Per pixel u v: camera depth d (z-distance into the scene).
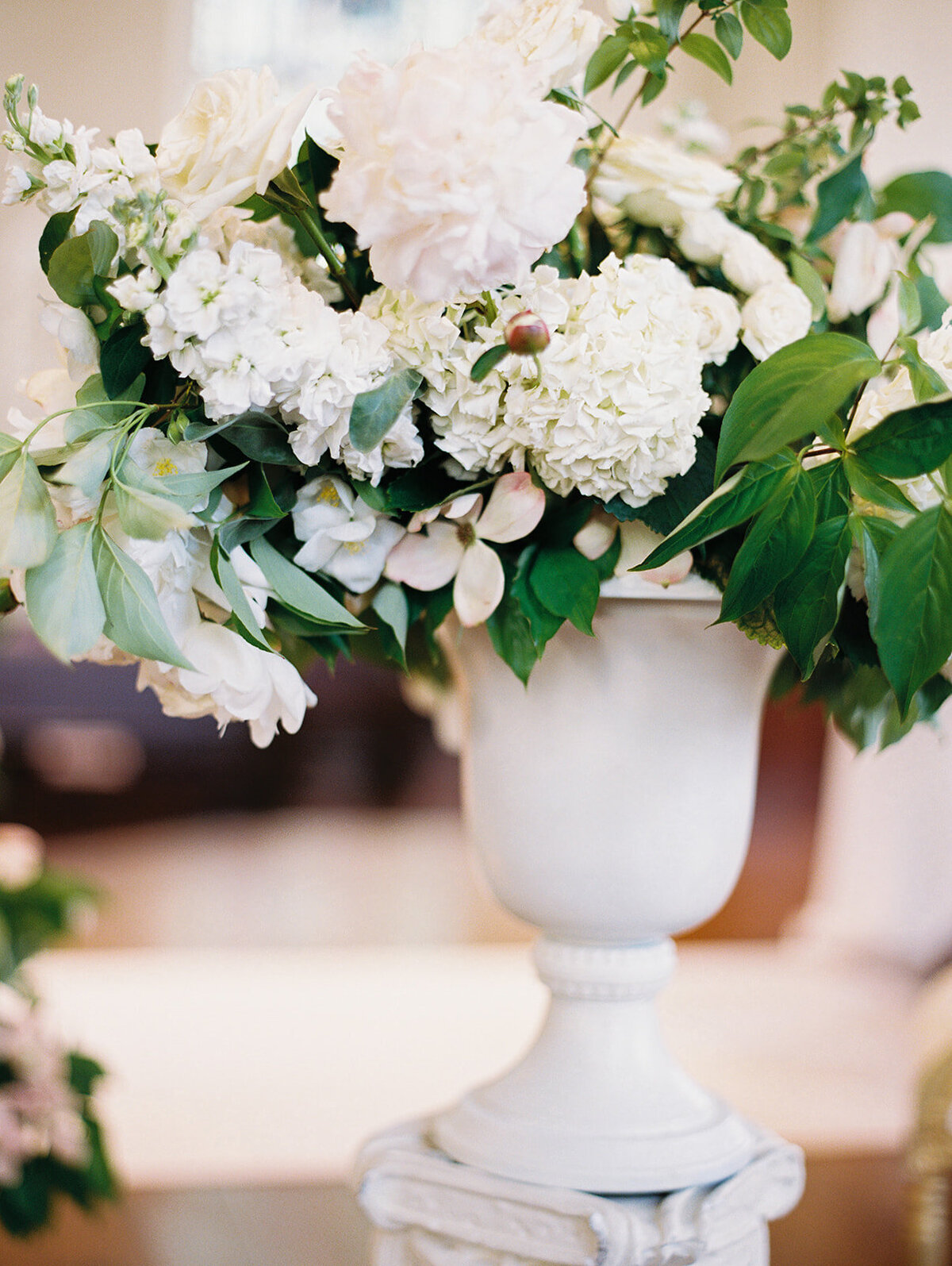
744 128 0.79
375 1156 0.70
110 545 0.49
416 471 0.58
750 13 0.62
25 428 0.53
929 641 0.47
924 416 0.48
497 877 0.68
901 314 0.57
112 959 2.94
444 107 0.45
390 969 2.86
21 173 0.50
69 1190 1.07
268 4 4.25
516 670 0.59
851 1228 1.21
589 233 0.64
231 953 3.06
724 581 0.59
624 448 0.52
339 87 0.49
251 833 4.51
